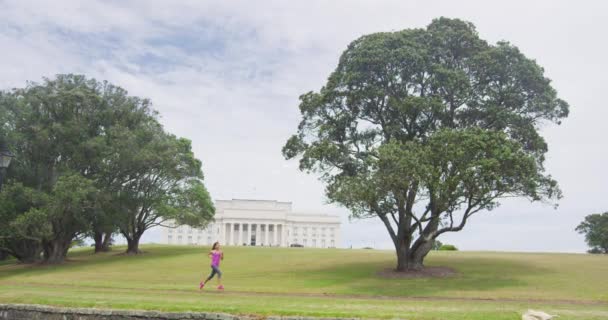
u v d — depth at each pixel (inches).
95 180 1873.8
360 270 1454.2
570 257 1855.3
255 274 1391.5
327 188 1238.9
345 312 589.9
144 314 602.5
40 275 1509.6
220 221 5492.1
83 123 1888.5
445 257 1847.9
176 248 2714.1
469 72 1331.2
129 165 1962.4
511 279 1237.7
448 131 1113.4
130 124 2096.5
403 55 1256.8
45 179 1834.4
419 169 1051.3
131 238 2342.5
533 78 1283.2
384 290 1047.0
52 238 1899.6
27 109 1838.1
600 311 657.0
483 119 1330.0
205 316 584.7
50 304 658.8
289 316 565.9
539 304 791.1
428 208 1259.2
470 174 1034.7
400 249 1380.4
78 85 1991.9
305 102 1448.1
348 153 1391.5
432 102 1228.5
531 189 1103.6
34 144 1795.0
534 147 1304.1
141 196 2155.5
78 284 1130.0
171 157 2106.3
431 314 580.4
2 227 1772.9
